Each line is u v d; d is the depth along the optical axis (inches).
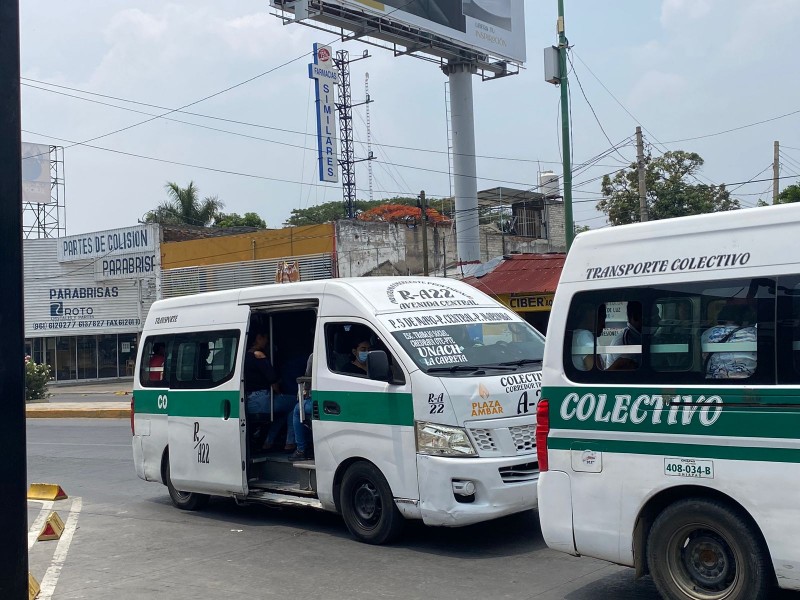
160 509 427.2
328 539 334.0
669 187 1354.6
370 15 1310.3
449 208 2094.0
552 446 240.5
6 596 177.8
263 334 401.4
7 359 180.1
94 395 1438.2
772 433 199.5
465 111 1489.9
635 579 260.7
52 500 469.4
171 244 1611.7
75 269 1760.6
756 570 202.1
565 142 815.7
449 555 298.2
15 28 181.6
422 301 338.0
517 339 342.3
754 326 206.5
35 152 1958.7
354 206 1872.5
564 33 818.8
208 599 265.3
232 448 375.2
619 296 231.9
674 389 216.8
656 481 218.8
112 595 277.1
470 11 1481.3
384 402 309.9
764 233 208.5
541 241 1881.2
